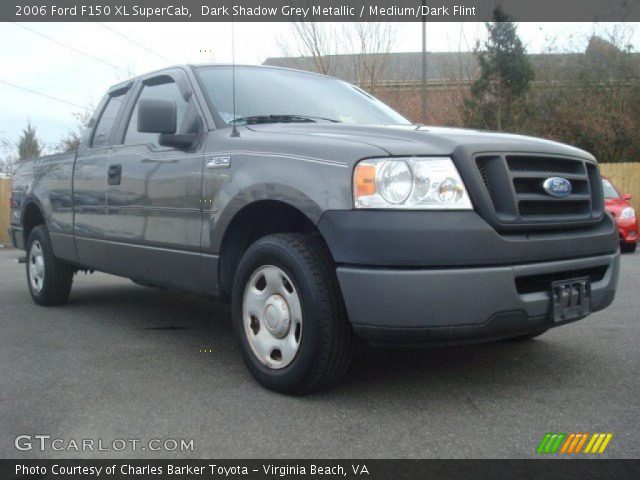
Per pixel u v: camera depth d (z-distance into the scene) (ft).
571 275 11.35
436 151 10.07
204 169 12.81
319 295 10.38
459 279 9.70
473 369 12.69
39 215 21.12
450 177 9.90
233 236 12.55
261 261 11.35
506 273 9.99
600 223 12.12
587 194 11.73
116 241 15.89
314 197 10.45
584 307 11.31
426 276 9.64
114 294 22.80
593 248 11.57
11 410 10.61
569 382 11.84
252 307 11.68
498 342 14.74
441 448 8.99
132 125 16.07
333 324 10.39
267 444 9.16
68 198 18.20
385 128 11.47
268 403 10.80
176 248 13.69
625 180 57.31
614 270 12.25
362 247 9.86
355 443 9.18
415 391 11.36
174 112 13.42
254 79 15.19
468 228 9.77
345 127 11.98
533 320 10.50
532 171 10.85
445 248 9.66
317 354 10.46
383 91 76.02
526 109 75.72
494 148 10.42
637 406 10.55
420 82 82.58
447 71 83.20
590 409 10.43
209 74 14.84
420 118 82.17
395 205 9.79
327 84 16.55
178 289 13.94
